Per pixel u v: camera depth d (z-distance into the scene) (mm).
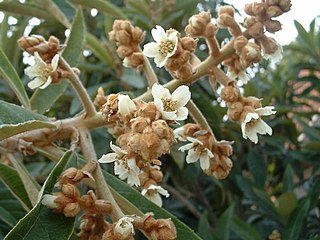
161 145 126
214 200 317
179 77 158
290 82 352
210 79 165
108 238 132
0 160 214
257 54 157
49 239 132
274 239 267
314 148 292
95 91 271
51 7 239
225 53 163
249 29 161
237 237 271
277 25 161
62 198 136
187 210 303
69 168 144
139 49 169
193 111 162
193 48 155
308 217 271
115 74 295
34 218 133
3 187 204
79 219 172
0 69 184
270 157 348
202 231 230
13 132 143
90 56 343
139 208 160
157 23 314
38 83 162
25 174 164
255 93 315
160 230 137
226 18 162
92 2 244
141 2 316
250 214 303
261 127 158
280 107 313
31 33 306
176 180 295
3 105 156
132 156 139
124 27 167
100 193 142
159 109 132
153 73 164
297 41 353
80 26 209
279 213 260
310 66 338
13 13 250
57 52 165
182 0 317
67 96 275
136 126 128
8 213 193
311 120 351
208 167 161
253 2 162
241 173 300
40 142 160
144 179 166
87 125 158
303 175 314
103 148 247
